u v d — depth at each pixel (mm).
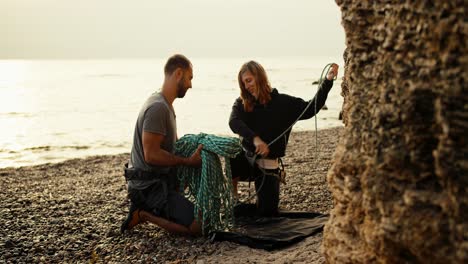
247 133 5336
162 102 5234
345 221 2961
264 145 5238
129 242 5414
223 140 5289
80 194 8750
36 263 4973
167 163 5152
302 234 5090
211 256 4727
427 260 2311
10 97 49094
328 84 5238
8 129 24594
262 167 5699
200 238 5273
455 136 2213
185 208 5289
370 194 2621
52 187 9867
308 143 16109
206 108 36062
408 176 2465
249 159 5707
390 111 2543
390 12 2584
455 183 2205
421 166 2414
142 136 5188
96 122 27750
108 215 6867
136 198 5461
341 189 3035
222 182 5332
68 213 7113
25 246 5484
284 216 5906
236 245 4980
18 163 15195
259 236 5031
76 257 5098
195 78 101562
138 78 108875
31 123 27297
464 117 2188
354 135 2879
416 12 2400
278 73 132875
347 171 2916
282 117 5586
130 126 25859
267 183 5734
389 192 2531
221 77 107875
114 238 5602
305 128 23297
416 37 2416
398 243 2424
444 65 2266
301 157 12422
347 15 2930
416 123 2408
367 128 2744
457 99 2207
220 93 55188
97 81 92562
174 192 5418
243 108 5703
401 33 2498
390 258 2512
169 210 5340
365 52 2842
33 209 7492
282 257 4469
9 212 7297
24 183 10727
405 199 2424
